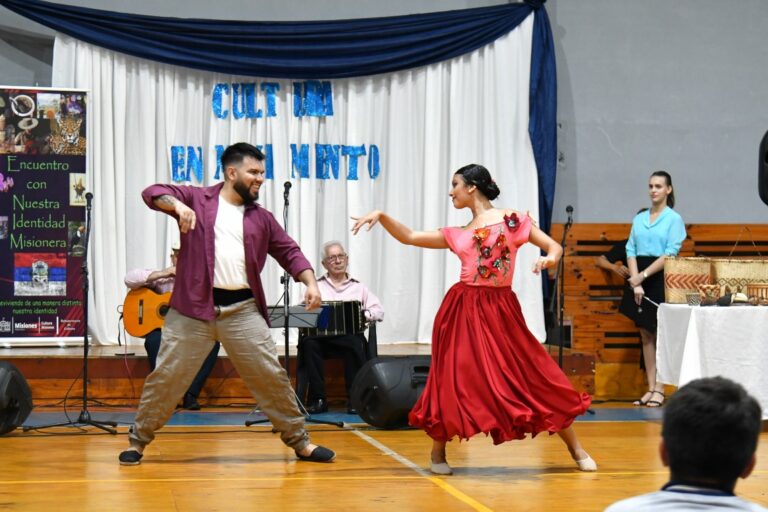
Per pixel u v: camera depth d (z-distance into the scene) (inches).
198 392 297.1
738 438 61.7
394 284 357.7
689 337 255.0
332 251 300.8
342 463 201.0
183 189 195.6
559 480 183.2
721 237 357.7
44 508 152.9
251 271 195.3
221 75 353.7
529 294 352.8
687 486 62.7
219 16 360.2
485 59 358.6
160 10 357.7
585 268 348.2
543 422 185.9
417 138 360.5
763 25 383.6
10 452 211.3
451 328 189.3
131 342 342.0
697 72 379.9
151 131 347.9
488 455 215.2
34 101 324.8
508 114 356.8
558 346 347.6
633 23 376.8
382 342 356.5
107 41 341.1
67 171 325.7
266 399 200.4
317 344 292.8
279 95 354.9
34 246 323.3
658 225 323.3
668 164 378.3
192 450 216.4
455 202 198.4
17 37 346.9
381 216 191.6
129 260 345.7
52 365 299.9
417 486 175.6
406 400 249.9
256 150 198.7
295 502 159.6
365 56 353.1
